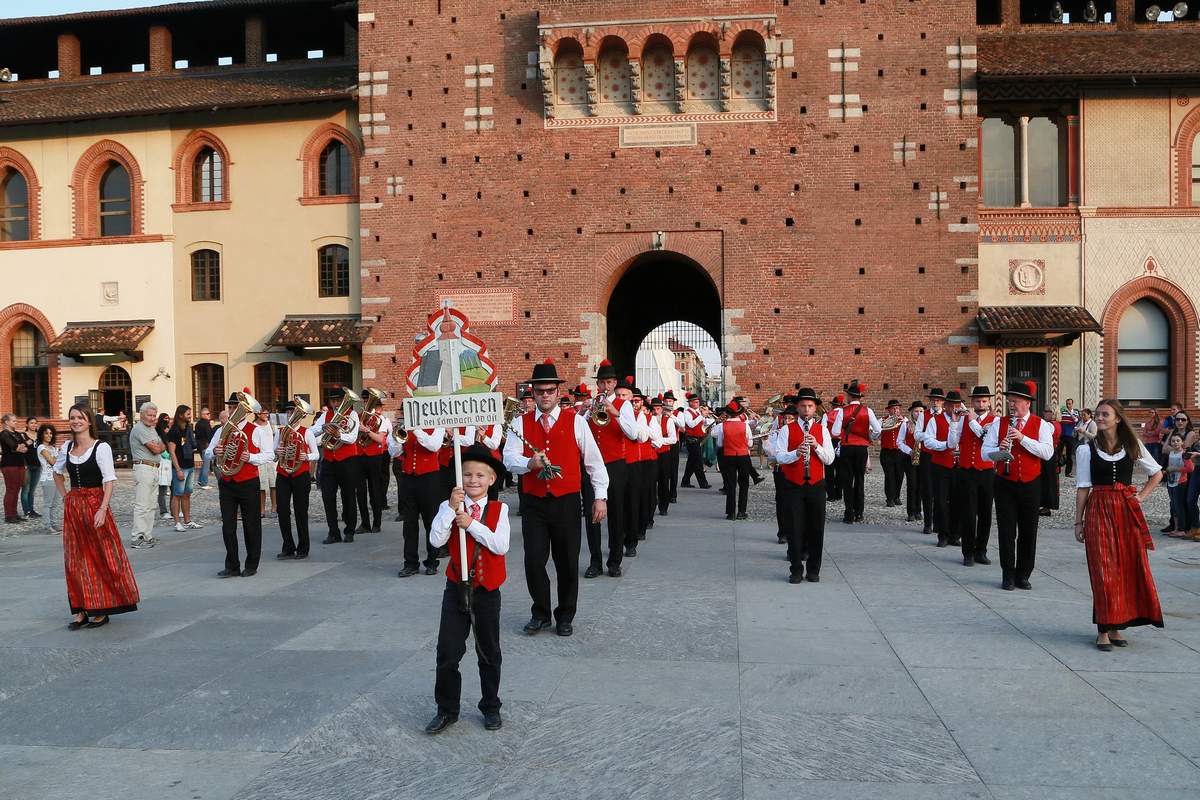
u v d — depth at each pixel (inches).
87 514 374.6
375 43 1219.9
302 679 304.7
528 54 1195.9
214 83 1327.5
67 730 261.0
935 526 598.5
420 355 304.2
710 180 1172.5
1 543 656.4
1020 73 1123.9
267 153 1291.8
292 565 526.9
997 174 1193.4
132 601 382.0
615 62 1188.5
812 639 350.9
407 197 1216.2
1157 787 217.2
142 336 1289.4
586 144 1187.9
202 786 223.0
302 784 223.8
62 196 1342.3
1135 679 300.0
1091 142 1164.5
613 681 299.7
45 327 1341.0
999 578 474.0
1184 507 620.7
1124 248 1160.2
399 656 331.6
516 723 262.2
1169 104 1159.6
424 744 247.8
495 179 1200.8
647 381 3036.4
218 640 356.5
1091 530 342.0
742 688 291.6
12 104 1336.1
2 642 356.5
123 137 1322.6
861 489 696.4
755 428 1006.4
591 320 1182.9
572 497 362.6
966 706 273.9
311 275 1280.8
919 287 1147.3
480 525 258.2
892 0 1151.6
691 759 235.5
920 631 362.9
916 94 1149.1
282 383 1294.3
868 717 264.7
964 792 215.0
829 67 1158.3
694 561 523.2
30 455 804.6
